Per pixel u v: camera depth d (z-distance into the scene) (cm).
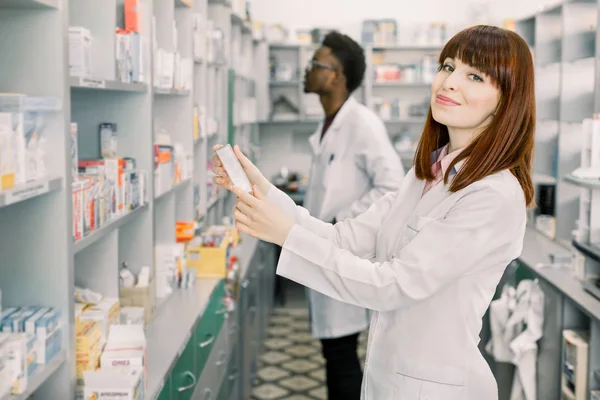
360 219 210
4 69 175
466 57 173
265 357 552
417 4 806
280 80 795
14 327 167
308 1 808
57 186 174
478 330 184
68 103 179
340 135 361
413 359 183
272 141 818
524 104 173
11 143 154
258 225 172
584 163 369
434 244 171
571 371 338
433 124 190
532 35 634
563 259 410
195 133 376
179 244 338
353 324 353
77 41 212
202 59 397
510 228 173
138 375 193
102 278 245
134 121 279
